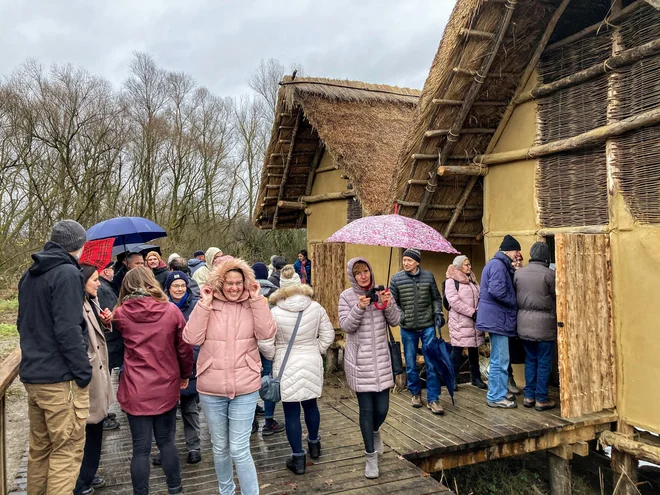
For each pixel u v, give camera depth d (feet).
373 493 11.37
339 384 21.59
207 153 74.95
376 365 11.87
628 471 15.28
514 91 19.31
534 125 18.58
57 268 9.06
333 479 12.05
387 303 11.91
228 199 78.64
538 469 19.04
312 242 34.12
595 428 15.69
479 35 16.96
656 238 14.33
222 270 10.09
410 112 31.32
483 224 21.08
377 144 26.35
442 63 17.84
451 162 20.86
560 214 17.58
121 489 11.85
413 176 20.51
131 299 10.50
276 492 11.44
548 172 18.06
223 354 9.95
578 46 16.93
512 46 17.79
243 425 10.02
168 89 73.82
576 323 15.12
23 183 55.57
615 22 15.57
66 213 56.34
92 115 59.21
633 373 15.19
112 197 66.23
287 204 34.30
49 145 55.93
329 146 25.53
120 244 19.24
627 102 15.11
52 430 9.04
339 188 30.45
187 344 10.73
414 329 16.67
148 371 10.34
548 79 18.04
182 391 12.98
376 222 12.28
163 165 72.54
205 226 75.00
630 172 15.11
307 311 12.07
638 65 14.80
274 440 14.69
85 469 11.02
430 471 13.76
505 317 16.35
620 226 15.43
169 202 73.46
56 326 8.78
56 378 8.96
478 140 20.53
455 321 18.47
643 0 14.42
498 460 19.47
